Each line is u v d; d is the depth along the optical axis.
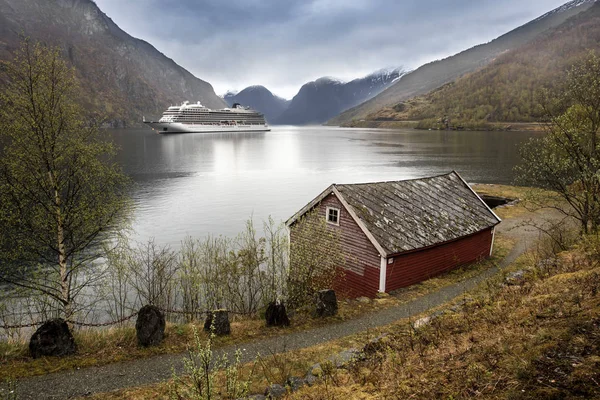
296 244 20.88
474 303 12.98
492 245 25.92
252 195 59.28
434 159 103.00
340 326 15.05
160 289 22.58
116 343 12.97
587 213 19.30
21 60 15.95
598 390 5.11
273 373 10.93
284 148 147.38
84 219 17.41
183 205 52.12
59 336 12.11
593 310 7.72
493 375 6.51
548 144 21.80
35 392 10.20
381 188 23.06
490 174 74.25
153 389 10.24
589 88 19.30
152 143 158.88
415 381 7.59
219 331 13.98
